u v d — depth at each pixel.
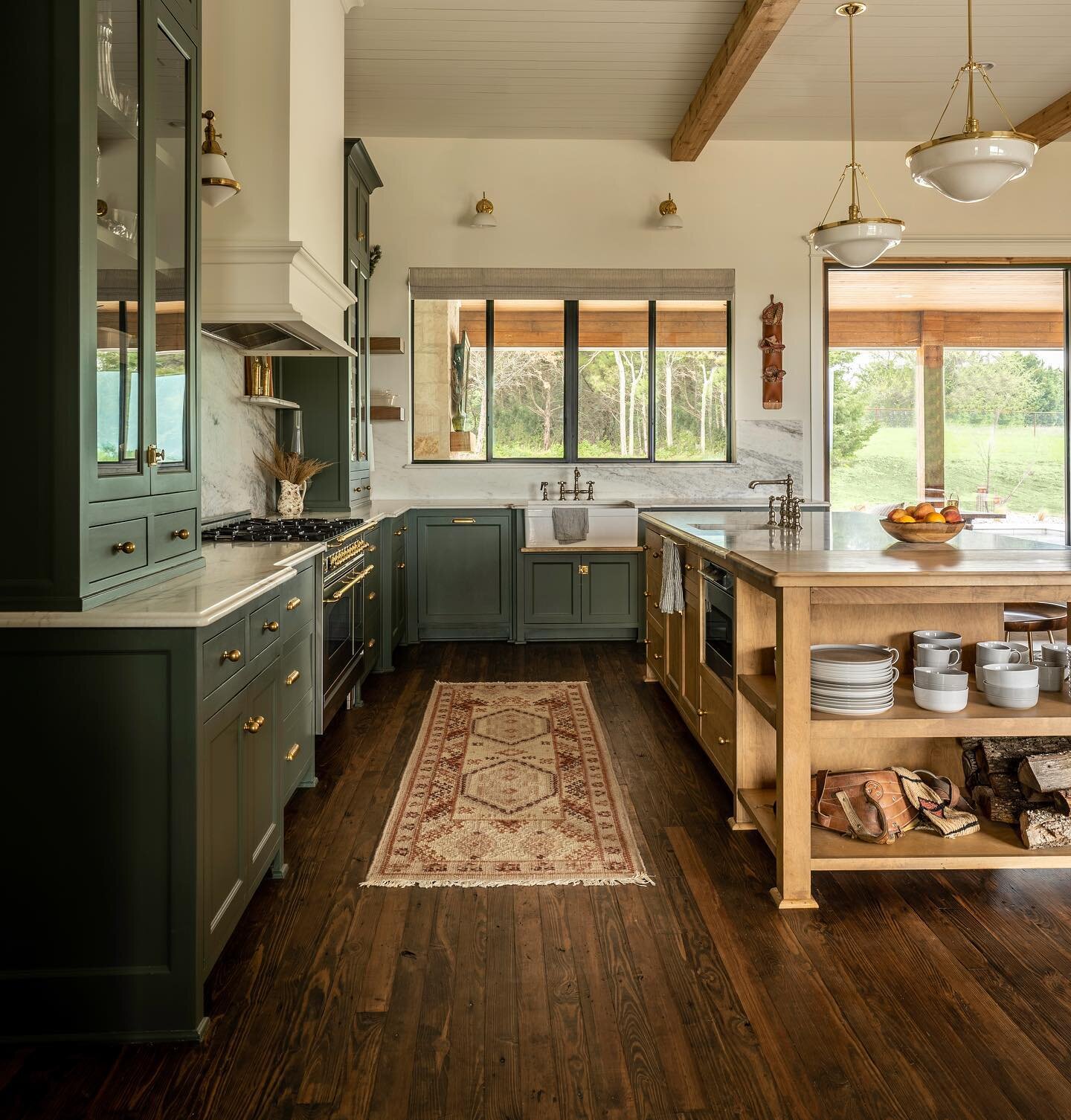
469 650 5.82
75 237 1.77
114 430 1.98
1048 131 5.90
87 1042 1.83
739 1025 1.87
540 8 4.54
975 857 2.43
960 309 7.91
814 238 3.61
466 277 6.33
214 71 3.36
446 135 6.26
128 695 1.79
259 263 3.36
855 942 2.21
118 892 1.82
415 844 2.80
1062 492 7.88
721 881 2.55
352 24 4.70
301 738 3.00
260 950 2.19
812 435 6.52
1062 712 2.47
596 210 6.37
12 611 1.79
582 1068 1.74
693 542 3.36
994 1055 1.77
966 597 2.41
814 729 2.41
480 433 6.64
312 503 5.12
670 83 5.42
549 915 2.36
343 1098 1.66
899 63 5.17
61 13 1.75
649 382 6.60
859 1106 1.63
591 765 3.56
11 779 1.80
